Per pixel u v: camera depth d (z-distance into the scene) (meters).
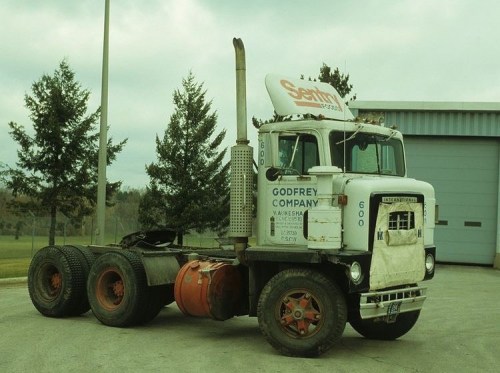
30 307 12.71
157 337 9.81
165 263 10.51
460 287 17.41
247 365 7.95
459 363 8.29
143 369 7.68
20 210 22.95
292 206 8.96
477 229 23.69
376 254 8.43
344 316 8.30
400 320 9.80
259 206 9.24
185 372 7.55
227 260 9.87
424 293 9.27
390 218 8.64
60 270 11.39
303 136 8.93
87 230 33.00
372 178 8.96
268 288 8.58
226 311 9.64
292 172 8.97
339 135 8.91
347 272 8.17
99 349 8.81
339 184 8.65
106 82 19.27
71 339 9.50
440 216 23.89
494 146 23.53
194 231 28.28
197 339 9.70
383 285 8.51
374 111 23.42
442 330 10.89
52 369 7.61
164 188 28.34
